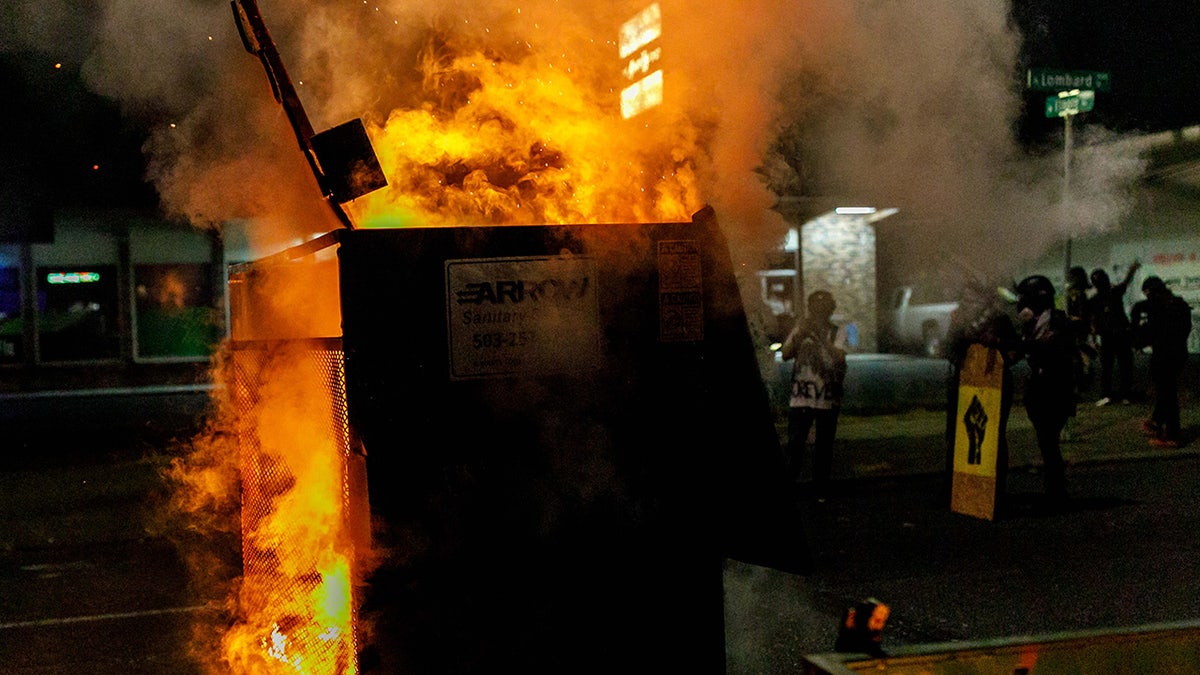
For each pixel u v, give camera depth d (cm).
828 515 802
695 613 244
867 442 1162
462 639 229
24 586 641
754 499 246
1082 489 873
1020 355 767
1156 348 1054
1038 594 573
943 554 669
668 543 242
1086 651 184
